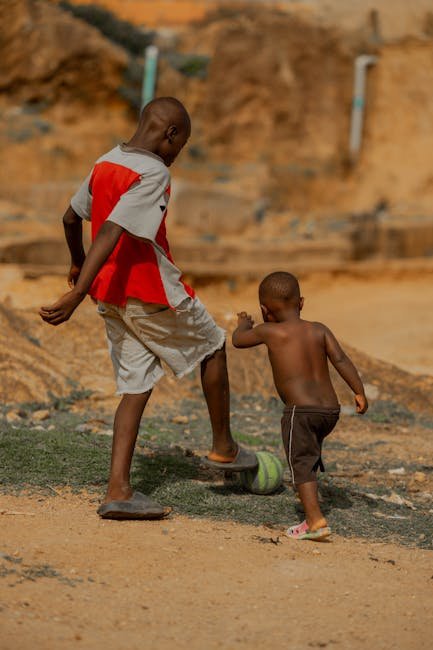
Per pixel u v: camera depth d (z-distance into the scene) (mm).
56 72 79625
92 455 12734
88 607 7789
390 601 8477
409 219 85750
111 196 10172
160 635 7359
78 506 10859
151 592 8289
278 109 92062
